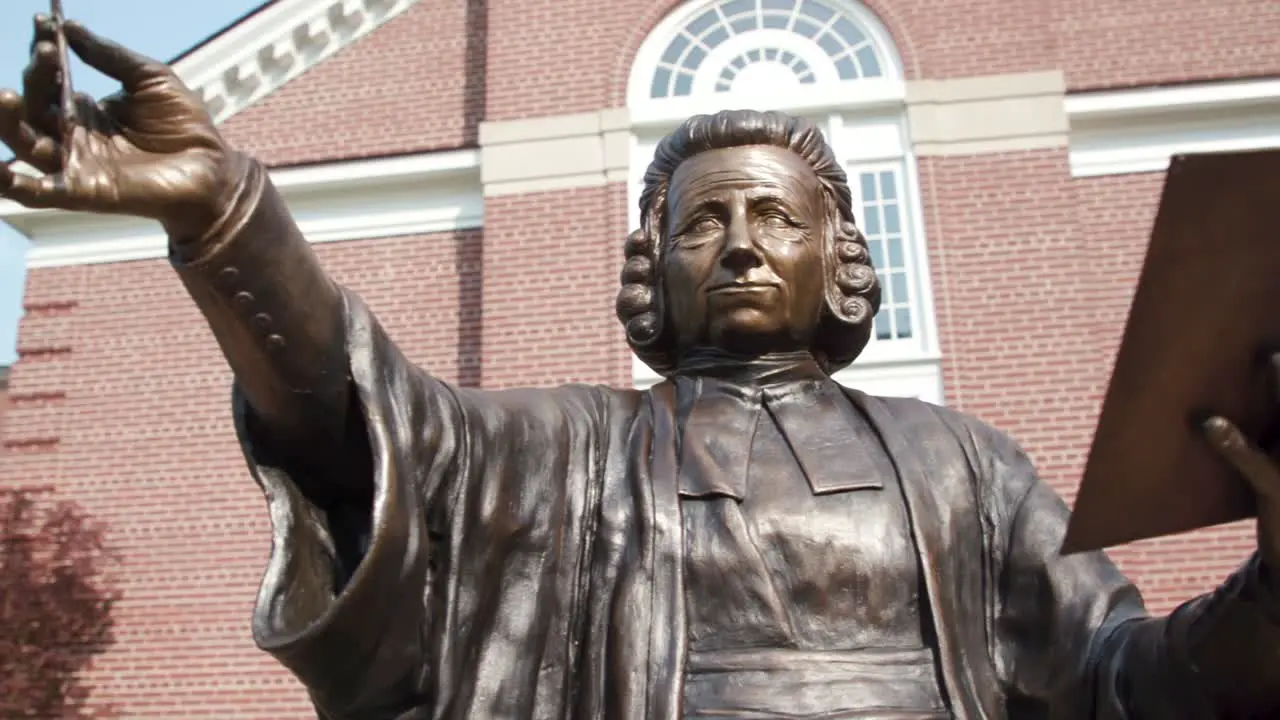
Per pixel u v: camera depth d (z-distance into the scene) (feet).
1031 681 8.84
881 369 39.83
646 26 45.44
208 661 41.22
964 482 9.30
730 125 10.25
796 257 9.82
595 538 8.81
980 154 42.32
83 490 44.21
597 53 45.16
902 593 8.50
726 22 45.68
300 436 7.61
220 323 7.14
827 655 8.10
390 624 7.19
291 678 40.73
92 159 6.46
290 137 47.60
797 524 8.62
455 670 7.93
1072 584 8.88
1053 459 38.24
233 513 43.27
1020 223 41.27
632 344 10.53
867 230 42.04
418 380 8.12
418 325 44.37
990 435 9.91
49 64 6.21
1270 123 43.91
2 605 40.98
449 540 8.12
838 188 10.57
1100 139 43.96
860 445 9.30
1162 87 44.06
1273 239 5.92
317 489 7.91
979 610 8.89
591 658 8.33
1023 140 42.29
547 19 45.85
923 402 10.12
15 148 6.28
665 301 10.43
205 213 6.81
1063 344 39.55
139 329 46.39
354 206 46.42
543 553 8.59
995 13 44.14
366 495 7.93
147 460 44.39
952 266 40.88
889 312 40.86
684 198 10.07
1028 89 42.88
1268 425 6.77
